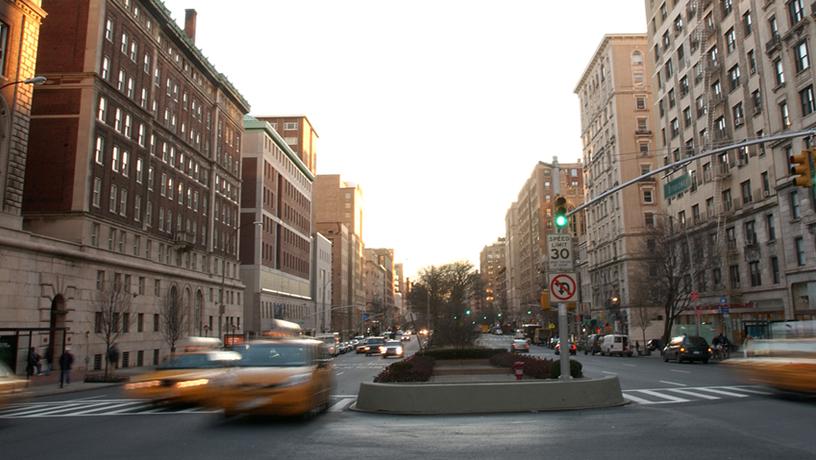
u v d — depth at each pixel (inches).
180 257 2284.7
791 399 647.8
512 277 7165.4
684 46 2378.2
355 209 6781.5
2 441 464.4
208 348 771.4
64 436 485.7
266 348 568.4
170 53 2260.1
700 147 2245.3
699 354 1534.2
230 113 2908.5
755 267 1892.2
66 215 1656.0
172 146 2255.2
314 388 544.1
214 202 2650.1
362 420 548.1
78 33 1742.1
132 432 498.3
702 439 415.8
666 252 2020.2
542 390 601.6
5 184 1379.2
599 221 3457.2
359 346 2834.6
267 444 422.6
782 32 1697.8
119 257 1813.5
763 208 1824.6
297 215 4062.5
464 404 592.4
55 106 1711.4
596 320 3499.0
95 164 1731.1
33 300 1421.0
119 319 1583.4
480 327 1834.4
